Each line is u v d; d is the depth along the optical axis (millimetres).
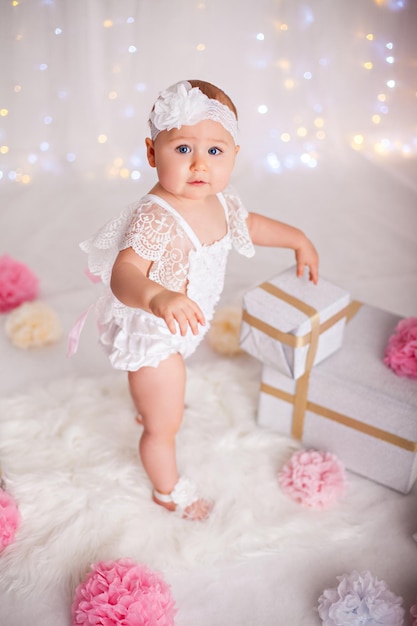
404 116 3475
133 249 1540
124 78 3320
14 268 2488
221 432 1980
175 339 1659
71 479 1815
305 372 1890
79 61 3215
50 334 2316
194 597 1604
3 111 3217
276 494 1842
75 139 3359
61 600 1577
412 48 3332
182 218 1596
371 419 1835
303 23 3340
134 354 1645
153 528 1720
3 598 1574
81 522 1703
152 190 1653
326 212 3094
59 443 1931
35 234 2879
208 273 1676
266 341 1868
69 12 3104
